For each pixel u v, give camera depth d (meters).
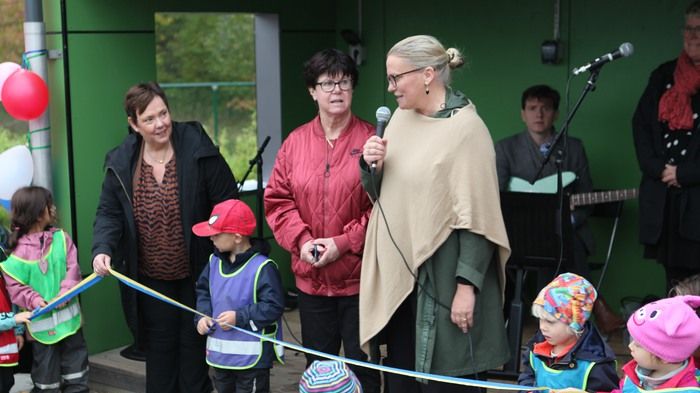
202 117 13.36
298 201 4.20
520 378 3.37
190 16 21.00
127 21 5.75
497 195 3.38
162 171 4.39
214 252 4.36
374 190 3.56
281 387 5.18
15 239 4.82
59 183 5.59
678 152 5.26
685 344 2.82
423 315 3.43
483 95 6.59
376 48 6.96
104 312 5.79
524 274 5.29
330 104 4.05
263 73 6.93
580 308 3.15
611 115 6.11
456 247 3.40
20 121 5.74
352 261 4.10
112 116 5.71
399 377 3.68
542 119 5.70
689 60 5.27
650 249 5.48
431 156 3.37
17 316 4.73
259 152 6.02
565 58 6.22
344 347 4.22
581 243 5.62
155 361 4.56
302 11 6.92
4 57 5.73
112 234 4.41
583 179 5.70
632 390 2.99
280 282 4.26
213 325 4.23
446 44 6.69
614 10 6.02
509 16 6.41
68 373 4.97
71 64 5.52
